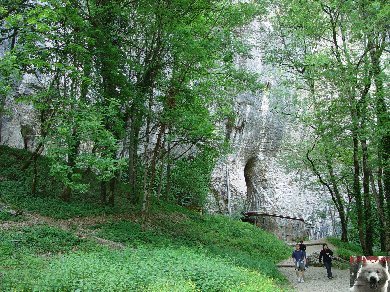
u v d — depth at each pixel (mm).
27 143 27812
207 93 22656
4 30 17094
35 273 9906
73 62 17953
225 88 23188
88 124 15359
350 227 37969
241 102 39531
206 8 19484
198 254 15484
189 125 19578
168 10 18203
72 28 18125
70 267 9867
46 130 16672
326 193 41594
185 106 20547
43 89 17938
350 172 28438
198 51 18094
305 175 40500
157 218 22938
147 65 20203
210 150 23531
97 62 18797
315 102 20500
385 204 25391
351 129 18922
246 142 40906
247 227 30594
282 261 23734
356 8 18172
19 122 26906
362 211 22828
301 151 29594
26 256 11898
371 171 20953
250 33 31812
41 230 15031
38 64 14773
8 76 14625
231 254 18672
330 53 20141
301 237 40656
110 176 16469
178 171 32625
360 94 19188
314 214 41812
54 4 15141
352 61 19484
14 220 15867
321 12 21062
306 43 24109
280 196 42062
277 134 41312
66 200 20156
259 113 40438
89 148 20328
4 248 12289
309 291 15484
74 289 8922
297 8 21172
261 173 42625
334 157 25062
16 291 8445
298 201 42156
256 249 24750
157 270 11094
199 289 10891
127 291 9367
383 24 17562
